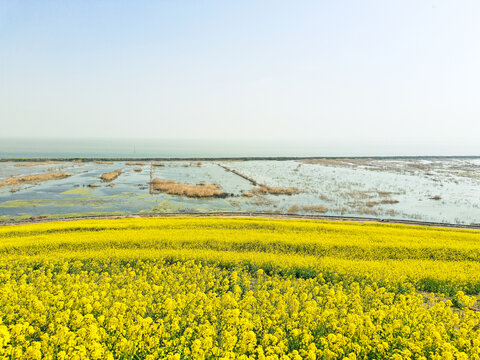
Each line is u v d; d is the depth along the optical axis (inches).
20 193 1828.2
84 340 315.9
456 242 887.1
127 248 813.9
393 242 871.7
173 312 390.0
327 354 313.7
